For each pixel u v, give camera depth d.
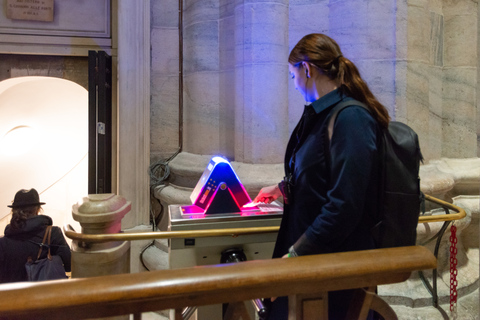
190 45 3.72
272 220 1.91
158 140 3.89
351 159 1.29
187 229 1.82
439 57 3.60
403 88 3.15
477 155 3.75
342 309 1.44
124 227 3.70
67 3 3.88
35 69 3.96
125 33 3.67
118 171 3.76
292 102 3.54
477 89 3.70
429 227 3.10
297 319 1.06
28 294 0.84
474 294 3.19
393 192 1.36
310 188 1.45
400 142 1.39
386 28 3.15
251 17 3.23
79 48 3.93
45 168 5.51
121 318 2.02
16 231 2.84
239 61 3.33
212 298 0.97
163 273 0.94
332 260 1.04
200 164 3.52
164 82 3.88
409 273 1.11
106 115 3.72
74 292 0.86
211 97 3.63
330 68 1.47
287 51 3.36
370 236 1.42
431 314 2.91
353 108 1.35
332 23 3.39
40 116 5.40
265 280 0.96
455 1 3.62
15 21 3.82
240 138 3.36
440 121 3.62
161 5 3.84
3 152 5.33
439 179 3.18
